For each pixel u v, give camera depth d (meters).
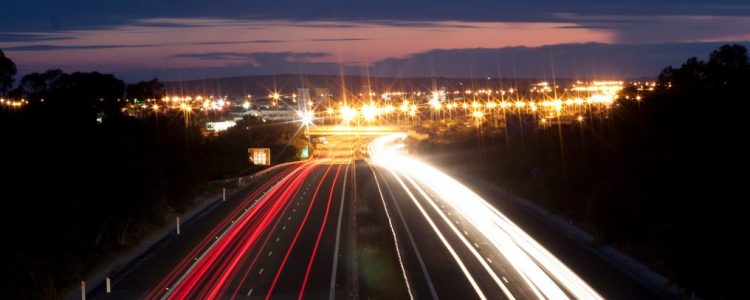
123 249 46.09
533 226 52.47
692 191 35.38
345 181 84.25
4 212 39.75
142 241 49.53
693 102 51.28
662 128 53.25
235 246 45.97
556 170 63.34
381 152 133.62
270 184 82.00
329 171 97.56
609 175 54.09
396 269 39.19
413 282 36.34
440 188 76.62
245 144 115.38
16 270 34.19
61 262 38.38
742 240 31.61
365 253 43.12
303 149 123.06
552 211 57.47
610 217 45.31
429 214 58.28
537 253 42.91
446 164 100.38
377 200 66.88
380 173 93.75
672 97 56.75
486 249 44.06
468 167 93.38
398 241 46.91
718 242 32.12
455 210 60.56
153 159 59.81
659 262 38.22
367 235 48.84
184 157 69.38
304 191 74.81
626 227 44.38
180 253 44.19
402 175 90.94
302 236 49.00
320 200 67.44
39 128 55.56
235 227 53.22
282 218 56.94
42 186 43.56
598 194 47.72
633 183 46.66
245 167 99.38
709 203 33.44
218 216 59.09
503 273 37.94
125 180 49.09
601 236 45.06
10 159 46.00
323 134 175.62
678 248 33.75
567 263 40.19
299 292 34.56
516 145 89.06
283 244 46.31
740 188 33.19
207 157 83.12
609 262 40.56
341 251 44.03
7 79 93.69
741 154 35.16
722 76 58.88
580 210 54.75
